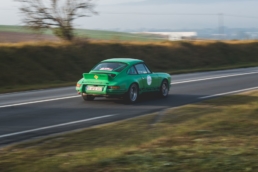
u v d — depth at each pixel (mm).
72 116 12578
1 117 12430
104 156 7332
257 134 9125
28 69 26969
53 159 7219
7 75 25219
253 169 6543
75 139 9016
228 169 6555
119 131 9844
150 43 39594
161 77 16938
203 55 41969
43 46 30125
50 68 28625
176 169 6559
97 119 12023
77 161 7043
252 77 27203
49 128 10711
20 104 15367
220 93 18453
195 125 10195
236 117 11141
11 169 6699
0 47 27625
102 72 15320
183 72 31953
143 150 7758
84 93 15453
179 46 41062
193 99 16516
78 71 30062
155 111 13539
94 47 34094
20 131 10344
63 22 34719
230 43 47375
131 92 15320
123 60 15977
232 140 8547
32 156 7555
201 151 7559
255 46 49094
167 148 7867
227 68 36469
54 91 20250
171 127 10180
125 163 6855
